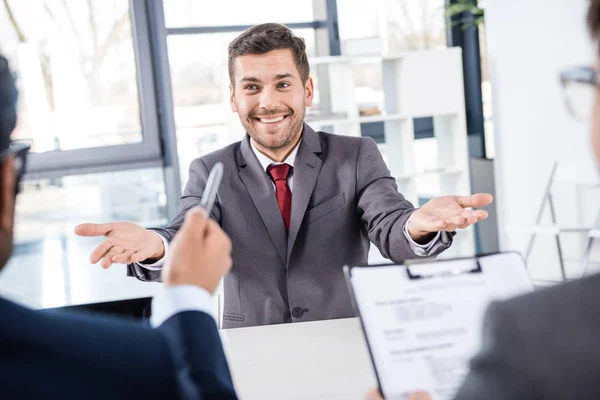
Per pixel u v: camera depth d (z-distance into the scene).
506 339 0.57
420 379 0.98
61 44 4.86
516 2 4.86
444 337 1.00
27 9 4.76
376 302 1.03
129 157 5.04
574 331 0.55
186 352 0.77
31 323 0.63
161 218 5.18
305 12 5.41
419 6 5.62
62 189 4.96
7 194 0.67
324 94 5.38
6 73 0.68
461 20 5.63
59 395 0.61
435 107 5.21
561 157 4.68
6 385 0.60
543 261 4.88
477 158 5.76
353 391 1.24
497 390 0.56
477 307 1.03
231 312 1.90
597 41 0.63
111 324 0.68
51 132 4.89
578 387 0.54
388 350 1.00
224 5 5.21
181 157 5.27
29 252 4.96
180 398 0.67
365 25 5.51
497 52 5.07
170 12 5.12
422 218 1.55
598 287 0.57
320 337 1.56
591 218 4.56
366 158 1.99
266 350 1.49
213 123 5.28
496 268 1.06
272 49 1.85
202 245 0.88
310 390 1.26
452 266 1.06
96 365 0.63
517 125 4.98
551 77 4.68
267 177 1.94
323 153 1.99
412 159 5.22
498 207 5.24
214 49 5.22
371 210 1.87
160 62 5.01
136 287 5.02
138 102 5.05
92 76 4.95
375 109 5.18
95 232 1.57
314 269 1.88
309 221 1.90
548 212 4.86
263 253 1.89
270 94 1.85
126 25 4.97
